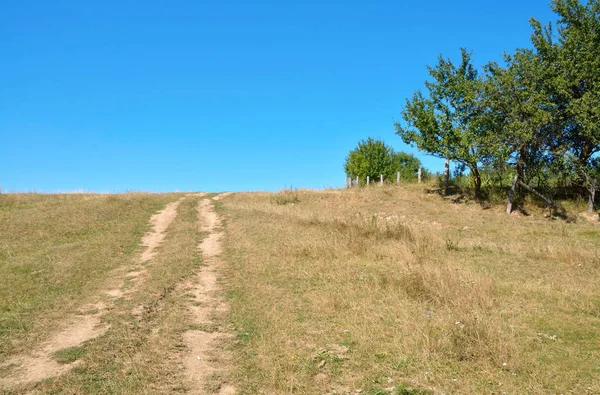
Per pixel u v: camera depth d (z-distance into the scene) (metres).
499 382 5.23
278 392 5.10
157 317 7.94
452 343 6.10
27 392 5.22
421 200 26.06
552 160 21.89
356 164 46.12
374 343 6.41
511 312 7.70
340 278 10.05
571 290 9.09
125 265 12.32
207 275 11.16
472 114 24.08
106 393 5.13
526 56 22.06
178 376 5.57
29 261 12.12
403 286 8.99
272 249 13.27
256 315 7.93
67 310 8.35
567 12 22.00
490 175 25.50
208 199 27.41
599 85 19.94
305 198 26.78
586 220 20.69
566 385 5.15
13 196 23.97
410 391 5.01
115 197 24.52
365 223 15.88
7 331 7.21
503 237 17.08
